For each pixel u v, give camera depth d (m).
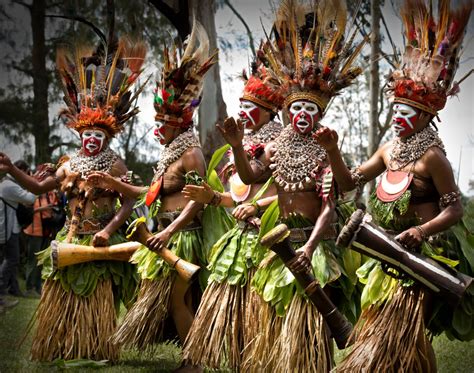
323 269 3.93
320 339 3.83
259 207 4.19
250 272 4.21
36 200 7.88
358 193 3.99
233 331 4.15
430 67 3.77
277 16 4.19
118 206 5.15
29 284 7.89
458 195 3.72
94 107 5.04
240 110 4.52
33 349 4.91
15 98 13.03
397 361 3.67
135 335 4.48
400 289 3.73
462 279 3.61
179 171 4.61
